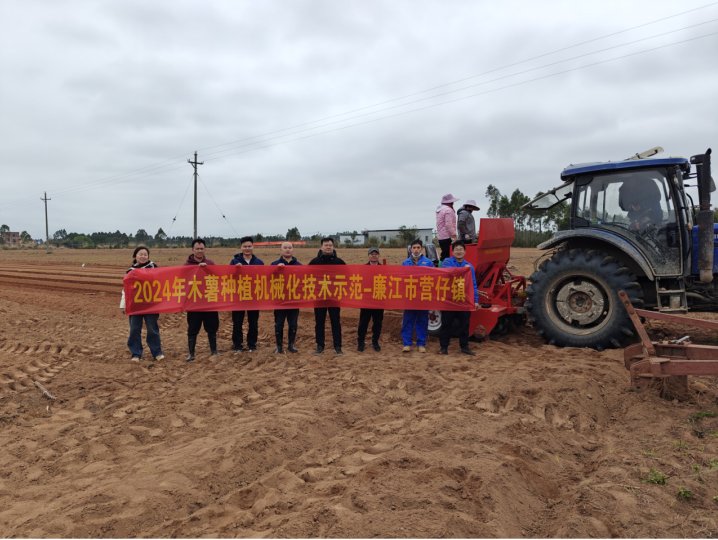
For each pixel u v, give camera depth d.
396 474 3.12
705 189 6.03
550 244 7.34
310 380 5.75
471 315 7.52
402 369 6.02
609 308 6.46
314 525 2.61
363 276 7.15
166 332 9.50
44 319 10.67
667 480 3.09
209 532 2.68
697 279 6.52
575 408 4.38
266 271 7.18
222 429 4.30
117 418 4.68
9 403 5.09
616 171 6.84
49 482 3.44
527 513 2.86
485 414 4.31
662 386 4.63
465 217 8.21
